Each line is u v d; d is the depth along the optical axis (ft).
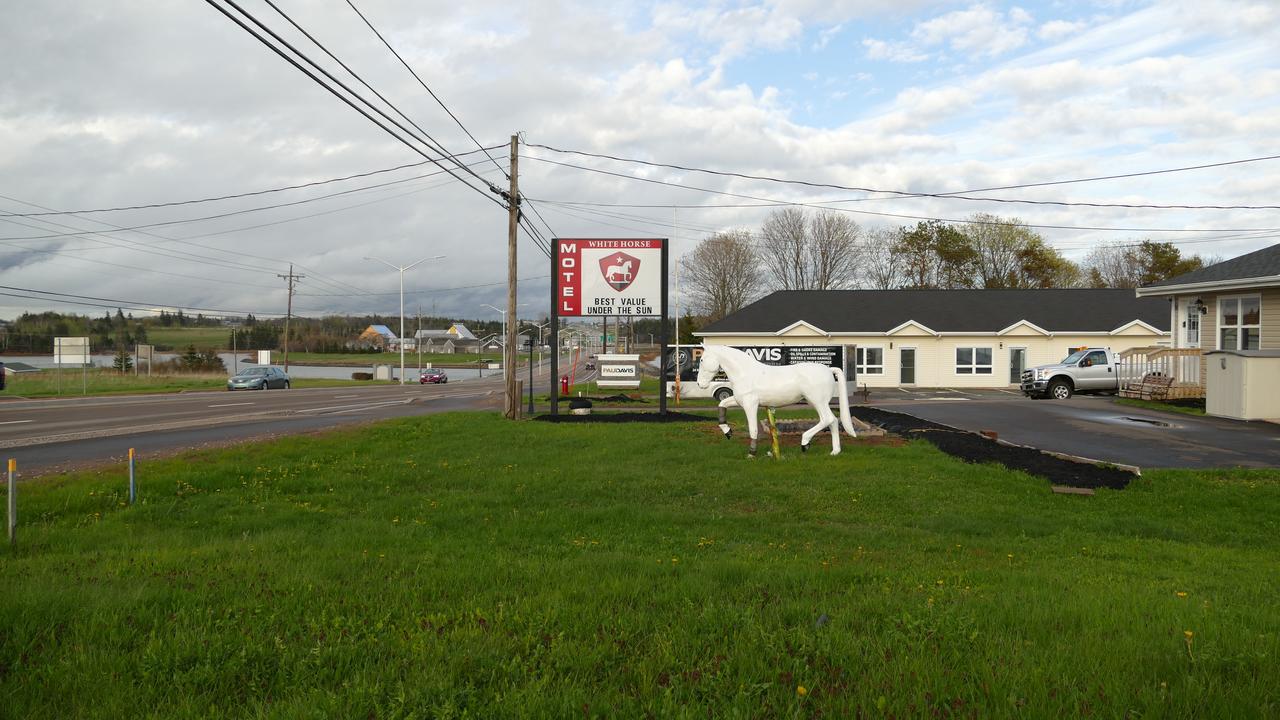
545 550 25.77
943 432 54.24
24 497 33.19
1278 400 63.26
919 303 144.66
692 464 44.80
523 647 14.88
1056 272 236.02
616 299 75.87
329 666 14.02
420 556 24.13
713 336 139.44
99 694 12.84
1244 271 77.10
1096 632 15.40
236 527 30.19
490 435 57.93
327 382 190.90
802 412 77.36
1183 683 12.68
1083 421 64.49
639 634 15.92
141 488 36.42
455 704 12.14
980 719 11.64
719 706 12.26
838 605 17.85
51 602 17.31
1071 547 27.22
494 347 608.60
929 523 31.12
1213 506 33.96
